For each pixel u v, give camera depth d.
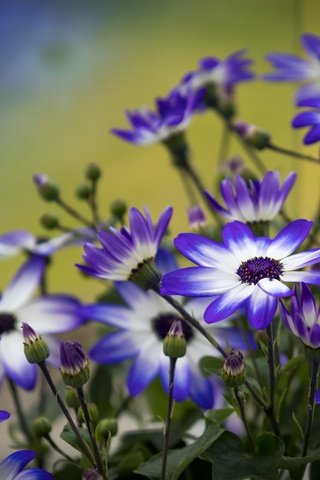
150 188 2.81
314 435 0.83
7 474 0.79
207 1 3.41
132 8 3.48
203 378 0.87
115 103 3.24
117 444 0.91
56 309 0.90
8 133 3.20
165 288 0.78
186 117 0.94
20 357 0.88
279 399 0.83
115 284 0.89
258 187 0.84
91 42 3.50
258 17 3.40
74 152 3.10
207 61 1.00
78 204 2.83
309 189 2.08
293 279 0.78
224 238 0.80
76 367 0.79
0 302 0.91
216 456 0.81
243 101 2.89
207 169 2.78
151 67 3.38
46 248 0.93
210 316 0.77
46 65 3.36
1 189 3.01
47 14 3.49
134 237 0.81
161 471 0.80
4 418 0.78
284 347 0.87
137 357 0.88
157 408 0.93
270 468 0.80
